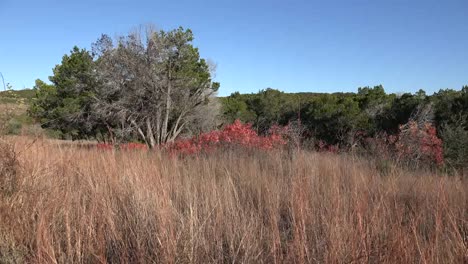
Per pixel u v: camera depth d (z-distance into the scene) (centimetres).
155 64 1942
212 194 398
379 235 289
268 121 2888
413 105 2273
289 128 1120
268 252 297
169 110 2002
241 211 361
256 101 3241
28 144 489
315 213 345
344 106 2439
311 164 569
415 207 365
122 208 376
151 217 330
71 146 630
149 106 1961
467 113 1798
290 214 366
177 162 739
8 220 319
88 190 423
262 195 453
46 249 271
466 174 681
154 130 2030
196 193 412
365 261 251
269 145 1094
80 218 341
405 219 340
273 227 313
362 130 2272
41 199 348
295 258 277
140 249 288
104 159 555
